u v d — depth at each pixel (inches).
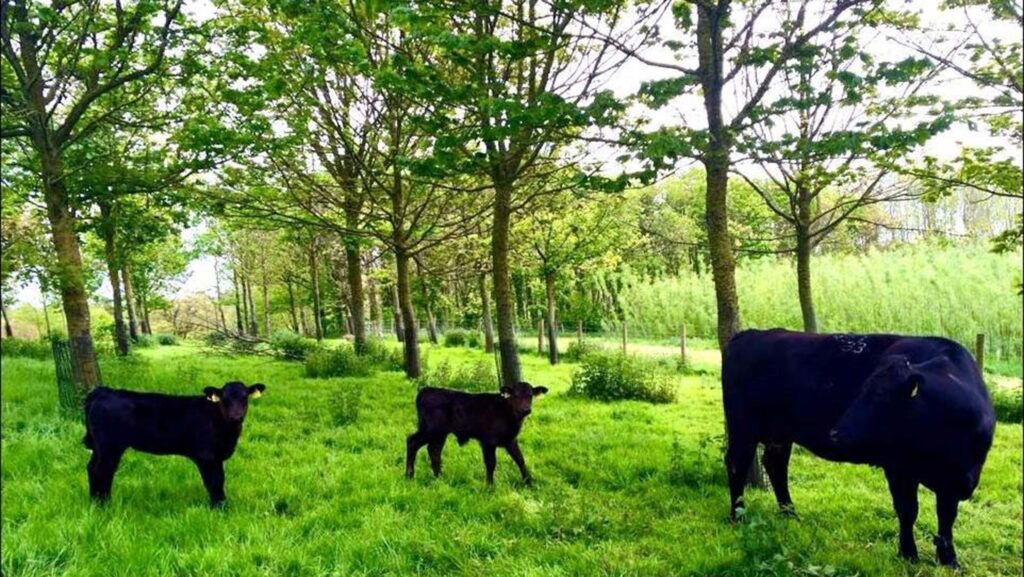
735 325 280.4
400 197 590.9
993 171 306.0
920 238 912.9
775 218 791.1
